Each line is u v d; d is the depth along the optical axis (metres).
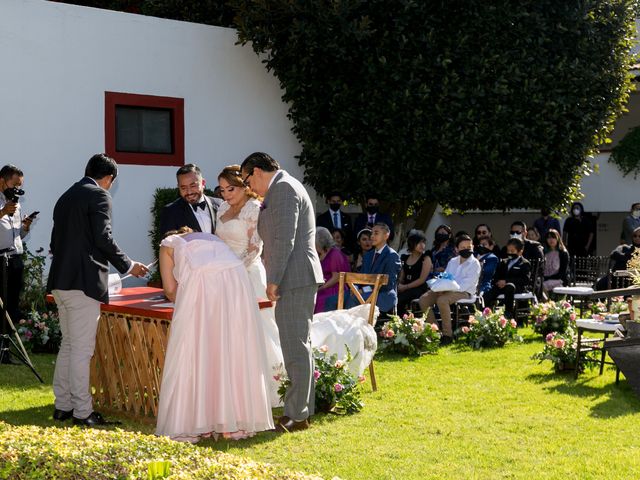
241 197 7.10
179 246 6.20
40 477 3.18
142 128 12.53
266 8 12.66
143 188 12.41
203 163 13.05
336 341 7.50
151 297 7.27
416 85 13.08
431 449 5.91
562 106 14.15
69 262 6.44
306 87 13.34
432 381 8.31
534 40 13.84
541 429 6.48
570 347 8.70
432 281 11.36
